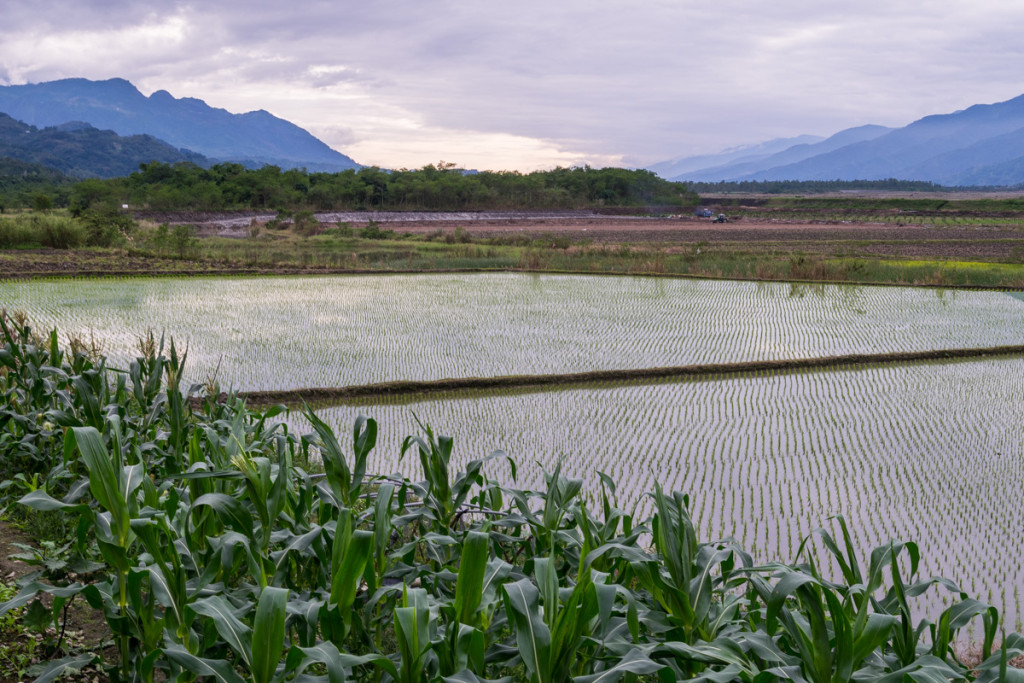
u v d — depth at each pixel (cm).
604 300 2703
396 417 1278
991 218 10194
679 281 3319
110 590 340
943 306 2633
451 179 11694
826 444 1148
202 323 2080
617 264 3738
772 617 312
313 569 409
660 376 1625
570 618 296
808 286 3172
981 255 4428
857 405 1406
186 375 1485
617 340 1978
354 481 456
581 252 4153
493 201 11881
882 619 300
